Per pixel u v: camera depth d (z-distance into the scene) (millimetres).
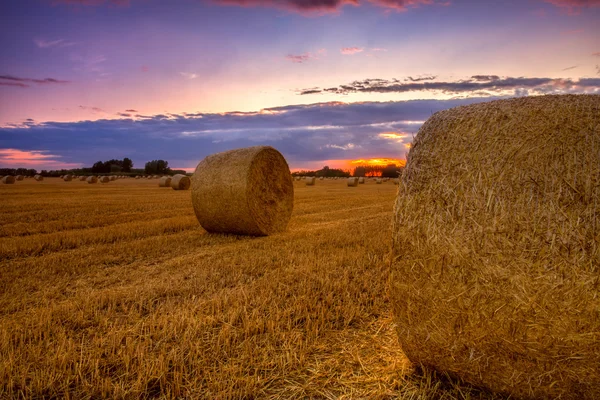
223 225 9602
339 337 3789
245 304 4434
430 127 3297
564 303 2441
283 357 3318
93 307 4477
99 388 2920
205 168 9766
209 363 3273
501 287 2613
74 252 7504
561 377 2578
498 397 2896
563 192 2545
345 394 2906
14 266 6383
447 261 2801
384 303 4645
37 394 2877
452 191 2869
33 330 3830
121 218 12133
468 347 2830
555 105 2916
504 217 2635
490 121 3021
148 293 4977
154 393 2938
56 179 49875
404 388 2990
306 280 5391
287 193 10359
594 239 2389
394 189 29594
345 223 11102
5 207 14648
